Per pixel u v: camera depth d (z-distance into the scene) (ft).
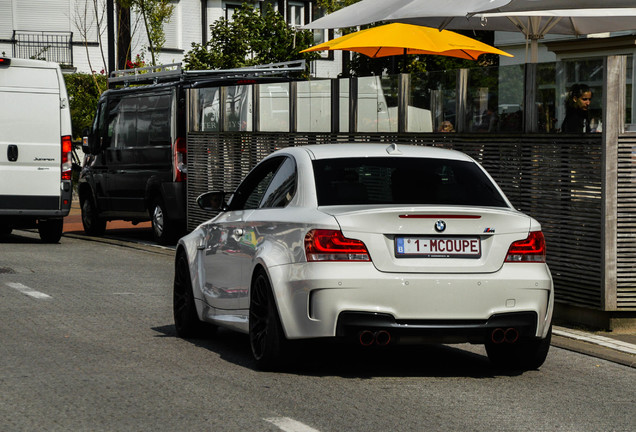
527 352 30.35
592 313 38.88
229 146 65.51
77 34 137.39
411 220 27.61
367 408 25.21
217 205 34.24
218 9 148.05
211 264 33.96
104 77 121.49
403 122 50.26
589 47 90.89
